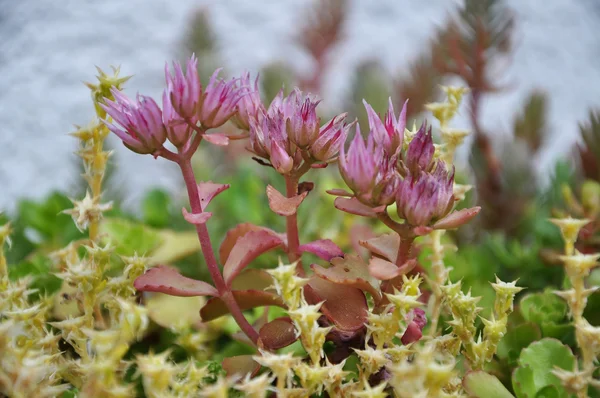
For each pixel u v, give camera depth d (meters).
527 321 0.22
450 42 0.28
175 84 0.18
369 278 0.19
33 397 0.17
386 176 0.18
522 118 0.30
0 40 0.70
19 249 0.27
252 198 0.28
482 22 0.27
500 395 0.19
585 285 0.23
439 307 0.20
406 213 0.18
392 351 0.18
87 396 0.17
